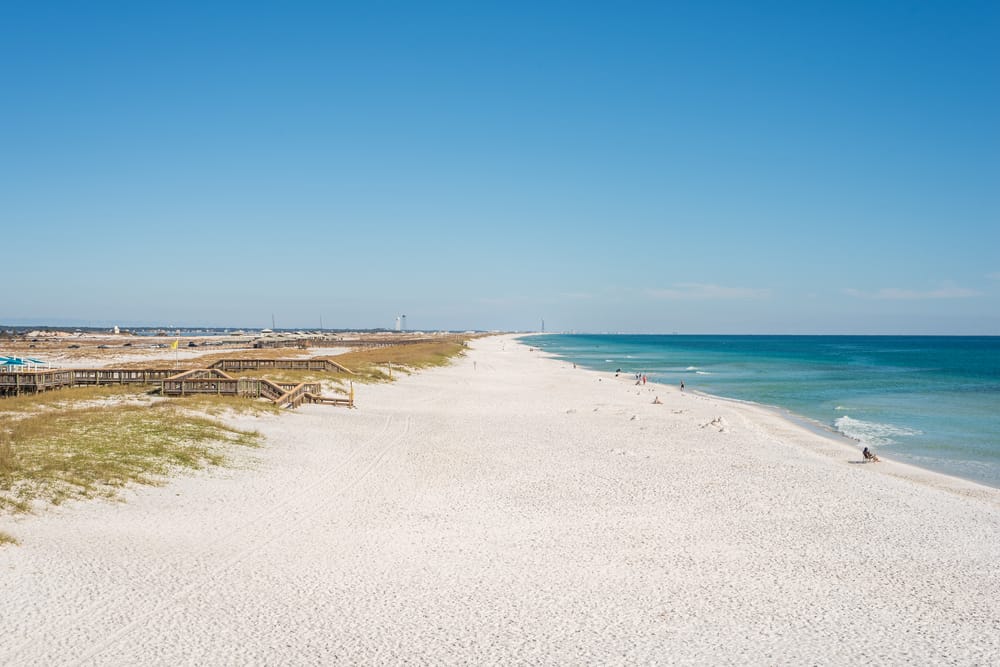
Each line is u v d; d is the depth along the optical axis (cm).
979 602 1786
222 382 4606
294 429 3900
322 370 6819
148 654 1392
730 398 6750
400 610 1662
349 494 2695
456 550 2102
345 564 1952
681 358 15638
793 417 5350
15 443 2689
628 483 2969
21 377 4697
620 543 2195
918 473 3344
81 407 3978
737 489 2886
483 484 2925
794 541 2238
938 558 2102
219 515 2322
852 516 2522
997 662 1477
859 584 1894
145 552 1920
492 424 4572
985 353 18338
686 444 3947
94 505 2239
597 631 1583
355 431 4038
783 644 1540
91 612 1546
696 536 2273
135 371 5147
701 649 1508
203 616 1573
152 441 3047
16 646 1382
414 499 2664
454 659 1437
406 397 5894
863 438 4369
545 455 3553
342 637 1514
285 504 2509
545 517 2464
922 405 6094
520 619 1634
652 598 1775
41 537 1923
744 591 1831
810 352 19600
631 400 6319
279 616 1600
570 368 11281
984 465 3553
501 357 14338
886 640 1569
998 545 2228
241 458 3088
